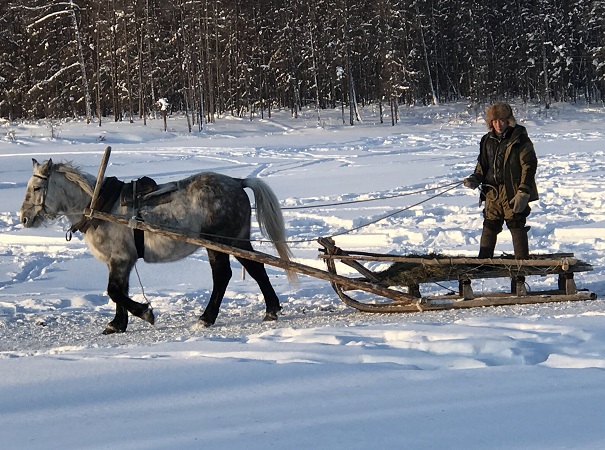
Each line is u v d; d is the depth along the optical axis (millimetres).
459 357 5520
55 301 11484
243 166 34219
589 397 4426
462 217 16828
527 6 76250
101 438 4223
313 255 14156
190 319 10023
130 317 10484
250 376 5363
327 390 4918
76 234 18516
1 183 30469
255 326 8852
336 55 70125
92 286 13000
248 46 75250
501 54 76875
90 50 72250
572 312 7590
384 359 5652
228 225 9609
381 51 66688
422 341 6055
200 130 62562
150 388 5227
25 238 17969
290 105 75688
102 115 75000
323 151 41094
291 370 5438
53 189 9523
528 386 4715
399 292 8891
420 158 33750
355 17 71562
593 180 21922
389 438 3922
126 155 41750
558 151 32625
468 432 3949
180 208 9547
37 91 70875
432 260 8680
